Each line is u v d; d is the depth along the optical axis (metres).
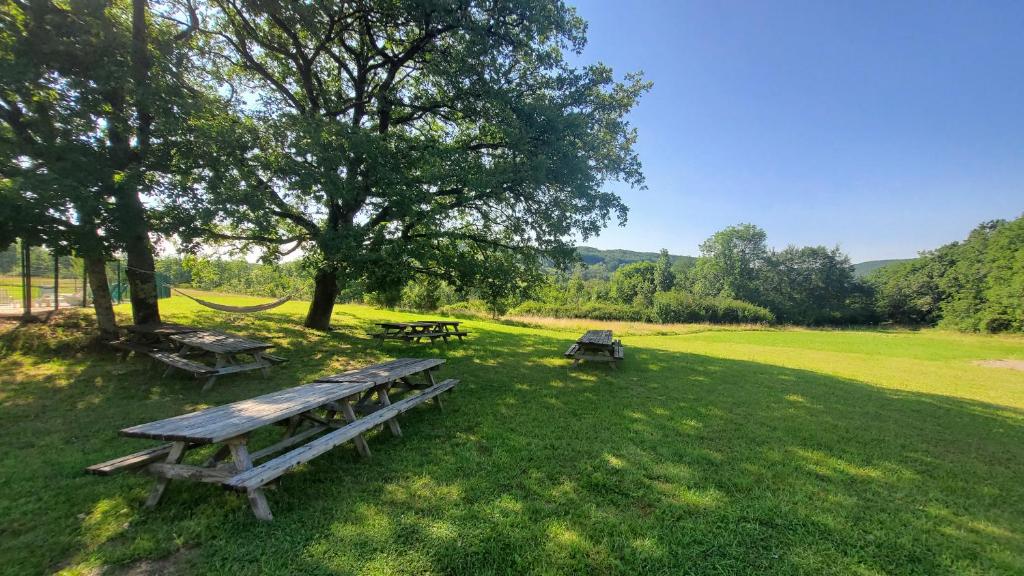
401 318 18.45
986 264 43.69
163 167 7.44
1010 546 3.15
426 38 10.03
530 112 9.41
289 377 7.18
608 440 4.83
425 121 12.85
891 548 3.01
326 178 7.99
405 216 9.42
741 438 5.16
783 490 3.82
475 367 8.75
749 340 21.39
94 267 7.87
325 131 8.26
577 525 3.07
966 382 10.88
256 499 2.95
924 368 13.27
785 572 2.69
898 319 53.53
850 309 54.81
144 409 5.28
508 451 4.38
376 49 10.62
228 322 12.05
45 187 5.75
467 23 9.15
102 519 2.91
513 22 9.63
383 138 8.77
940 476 4.38
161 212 7.46
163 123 6.95
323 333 11.76
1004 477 4.46
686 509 3.38
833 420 6.19
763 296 57.09
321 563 2.54
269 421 3.24
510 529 2.96
